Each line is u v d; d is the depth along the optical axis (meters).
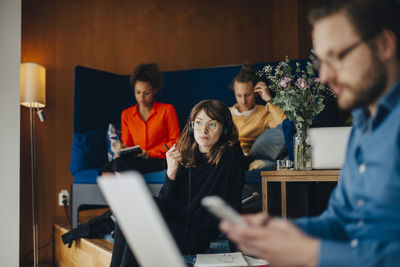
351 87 0.68
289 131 2.59
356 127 0.83
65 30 3.85
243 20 4.00
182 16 4.02
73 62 3.84
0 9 2.74
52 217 3.61
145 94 3.25
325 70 0.71
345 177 0.82
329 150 2.11
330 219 0.84
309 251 0.60
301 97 2.16
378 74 0.67
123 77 3.71
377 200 0.66
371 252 0.59
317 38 0.71
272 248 0.61
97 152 3.16
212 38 4.01
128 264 1.46
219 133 1.84
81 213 3.70
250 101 3.07
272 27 3.95
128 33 3.99
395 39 0.66
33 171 3.33
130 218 0.65
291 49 3.81
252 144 2.98
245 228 0.61
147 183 2.69
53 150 3.68
